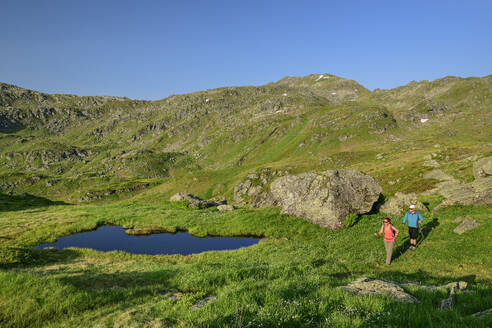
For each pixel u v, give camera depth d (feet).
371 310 19.33
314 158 630.74
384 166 320.50
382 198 96.02
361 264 46.70
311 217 81.97
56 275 38.99
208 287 35.50
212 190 545.44
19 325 25.46
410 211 52.19
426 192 105.91
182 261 58.80
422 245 52.75
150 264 53.52
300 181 96.22
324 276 36.35
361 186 86.33
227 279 38.24
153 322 23.12
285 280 34.71
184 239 79.87
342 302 21.70
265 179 520.42
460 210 70.23
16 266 49.39
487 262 40.14
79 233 86.79
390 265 45.16
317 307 21.20
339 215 77.15
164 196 556.10
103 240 79.30
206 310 22.41
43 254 58.85
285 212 91.25
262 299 24.35
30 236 80.89
